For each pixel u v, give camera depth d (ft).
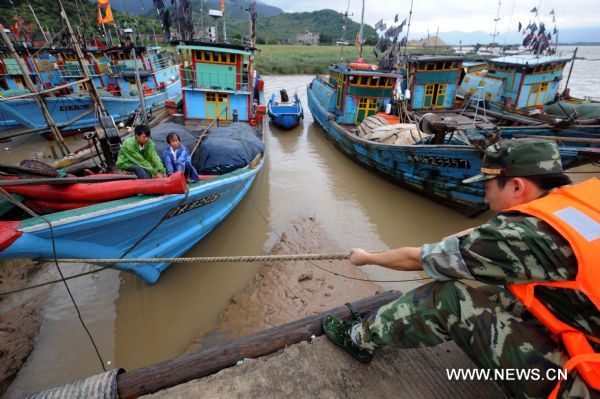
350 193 33.65
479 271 5.44
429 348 8.95
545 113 43.88
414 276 21.07
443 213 30.14
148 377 8.07
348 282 20.25
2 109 42.19
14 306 17.97
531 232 4.88
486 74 54.08
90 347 16.24
